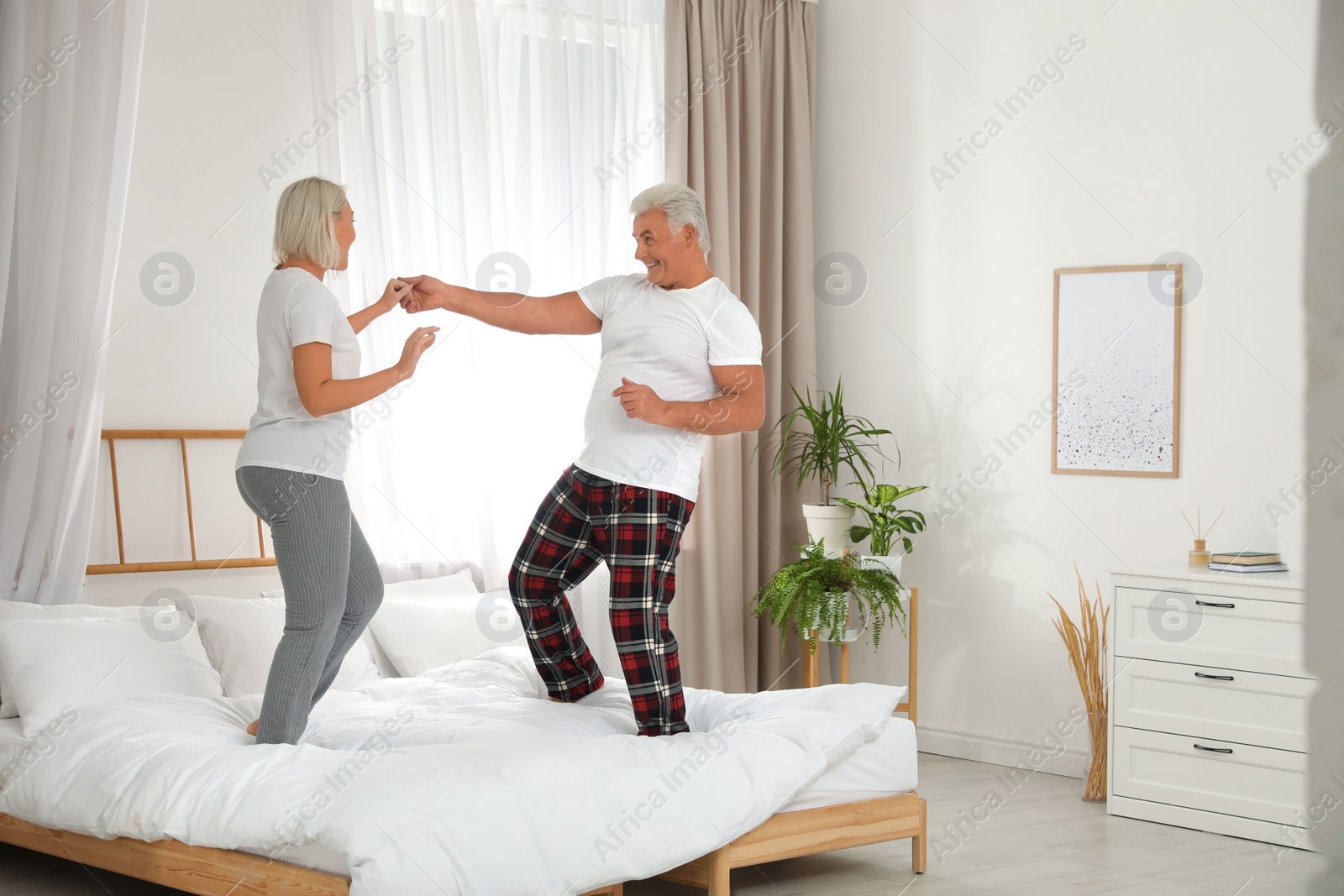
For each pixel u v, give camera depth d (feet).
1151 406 13.07
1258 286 12.21
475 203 13.96
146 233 12.57
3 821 9.60
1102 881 9.67
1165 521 12.96
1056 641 13.88
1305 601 1.10
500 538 14.07
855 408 16.19
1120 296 13.34
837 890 9.43
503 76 14.44
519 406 14.30
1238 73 12.37
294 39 13.06
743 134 16.01
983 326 14.70
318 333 8.34
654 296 9.46
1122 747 11.89
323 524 8.49
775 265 16.05
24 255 10.75
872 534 14.56
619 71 15.34
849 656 15.81
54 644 10.09
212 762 7.99
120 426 12.42
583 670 10.27
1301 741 10.66
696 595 15.42
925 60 15.37
